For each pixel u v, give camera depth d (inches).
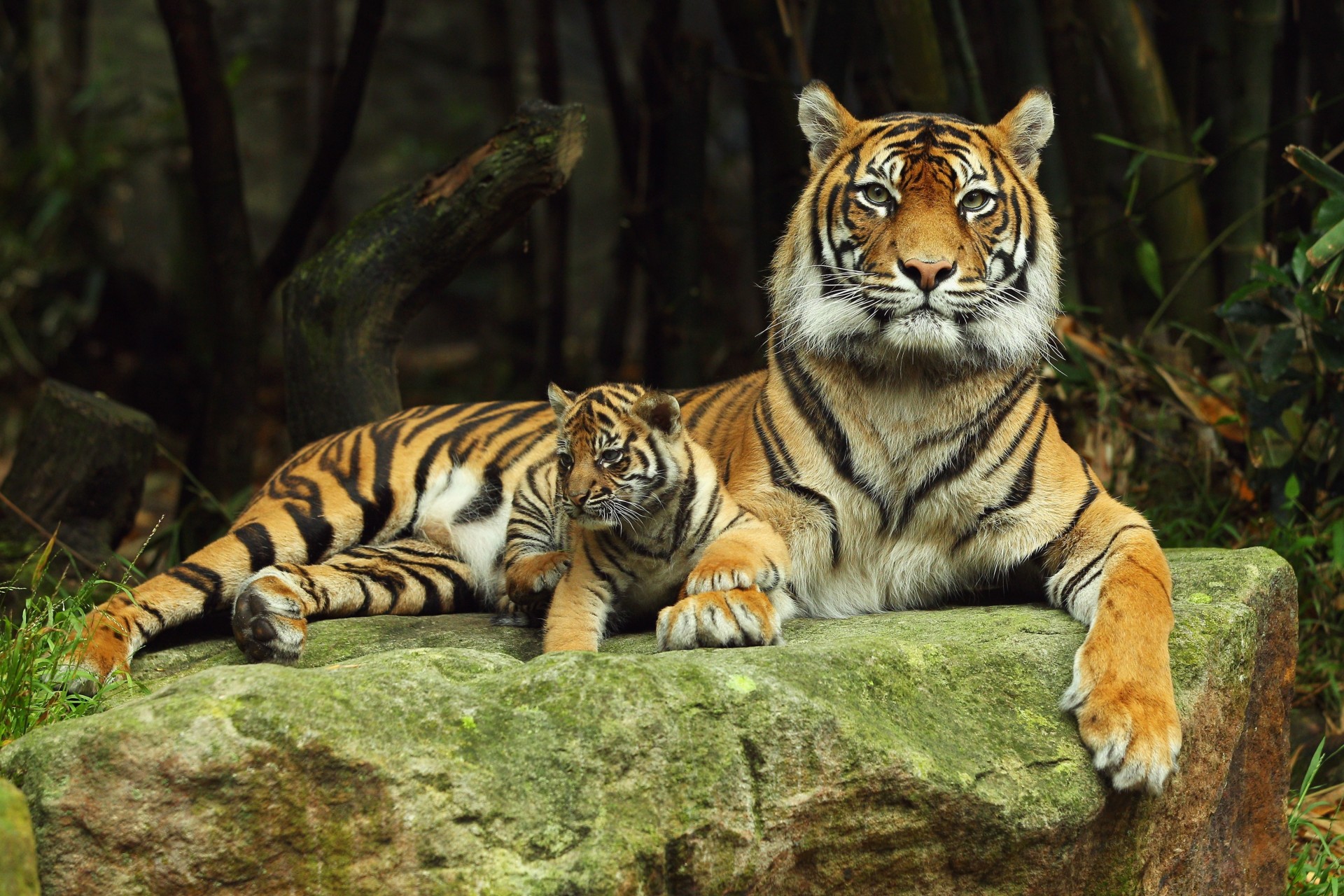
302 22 983.6
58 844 162.2
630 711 177.8
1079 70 409.7
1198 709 219.9
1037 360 262.2
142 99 897.5
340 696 171.0
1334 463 342.0
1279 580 258.1
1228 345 385.7
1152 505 373.4
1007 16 401.1
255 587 247.8
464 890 164.6
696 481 251.8
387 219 351.6
